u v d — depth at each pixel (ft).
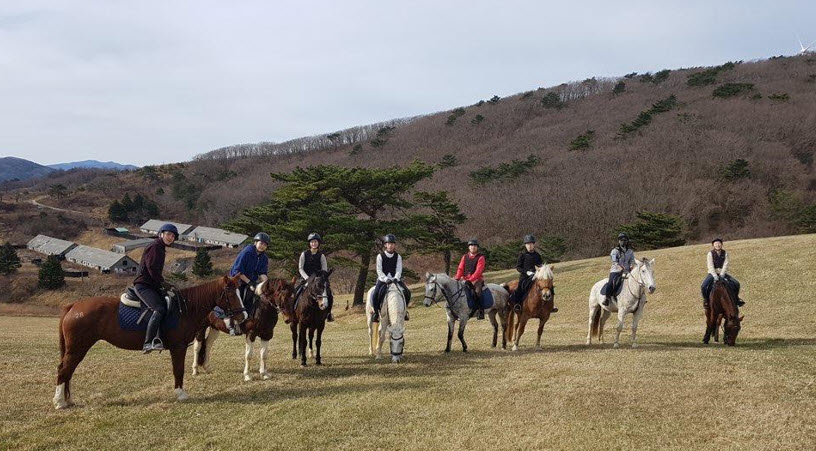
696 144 283.18
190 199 459.73
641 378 30.07
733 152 267.59
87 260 273.54
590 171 276.62
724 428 22.66
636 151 291.99
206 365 35.04
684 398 26.40
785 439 21.27
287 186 121.70
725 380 28.86
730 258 87.35
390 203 127.34
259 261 34.35
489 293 43.52
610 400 26.45
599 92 549.13
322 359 40.81
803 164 265.34
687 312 70.85
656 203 228.02
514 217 244.63
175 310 27.91
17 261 249.96
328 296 35.24
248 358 32.99
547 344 47.62
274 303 33.06
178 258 288.51
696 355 36.06
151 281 27.37
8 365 37.55
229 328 29.78
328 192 115.55
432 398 27.89
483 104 604.90
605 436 22.21
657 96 453.58
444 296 42.11
